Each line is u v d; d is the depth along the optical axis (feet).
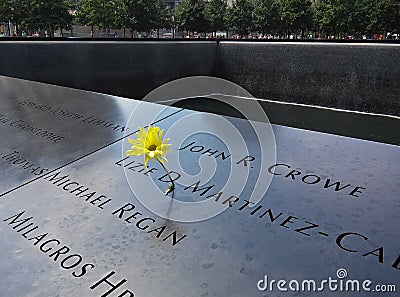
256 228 6.11
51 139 10.75
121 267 5.54
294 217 6.30
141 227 6.38
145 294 5.03
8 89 17.26
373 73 31.94
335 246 5.59
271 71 38.32
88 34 125.08
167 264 5.51
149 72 38.11
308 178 7.38
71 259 5.81
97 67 34.81
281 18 80.94
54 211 7.08
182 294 4.98
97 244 6.07
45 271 5.62
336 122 30.63
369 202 6.55
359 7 67.87
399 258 5.30
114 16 86.84
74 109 13.55
